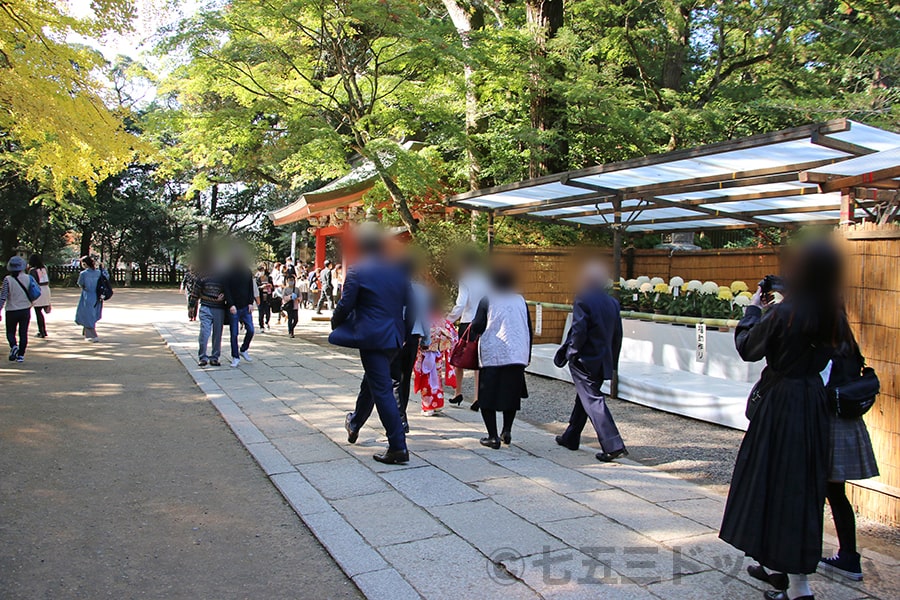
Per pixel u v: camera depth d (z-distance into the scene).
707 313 8.30
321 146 9.98
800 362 3.00
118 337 13.11
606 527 3.90
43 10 8.47
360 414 5.57
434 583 3.17
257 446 5.56
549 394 8.22
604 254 8.49
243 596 3.11
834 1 14.08
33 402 7.07
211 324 9.71
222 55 9.77
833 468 3.05
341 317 5.00
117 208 35.88
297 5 9.38
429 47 10.07
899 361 3.92
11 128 9.58
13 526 3.85
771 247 9.98
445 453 5.47
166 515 4.09
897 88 10.72
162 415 6.71
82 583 3.20
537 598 3.04
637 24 15.05
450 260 7.14
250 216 39.97
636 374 7.99
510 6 13.74
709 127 13.11
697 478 5.00
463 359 6.05
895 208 5.04
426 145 12.88
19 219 30.39
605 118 12.04
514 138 12.00
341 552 3.51
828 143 5.13
